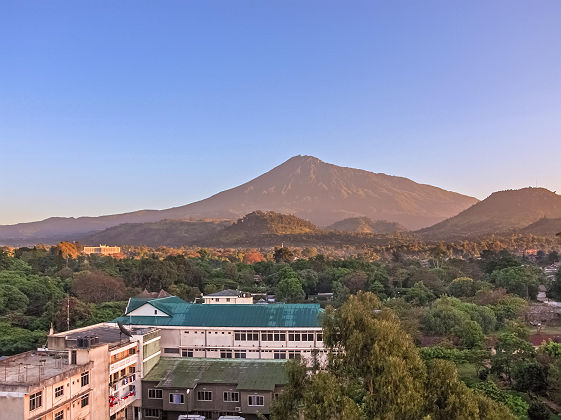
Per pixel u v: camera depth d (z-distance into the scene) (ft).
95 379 184.44
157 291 474.90
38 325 324.19
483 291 409.28
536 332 329.52
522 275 472.03
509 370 229.86
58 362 182.39
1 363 180.34
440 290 462.60
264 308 252.62
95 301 397.39
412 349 135.33
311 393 123.44
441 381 125.70
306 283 518.37
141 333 223.71
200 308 257.14
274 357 239.91
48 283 407.23
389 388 117.70
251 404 205.36
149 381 215.72
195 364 230.48
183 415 205.26
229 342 243.19
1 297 347.15
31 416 147.74
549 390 212.64
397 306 336.49
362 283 495.41
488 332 327.26
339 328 139.85
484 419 116.98
